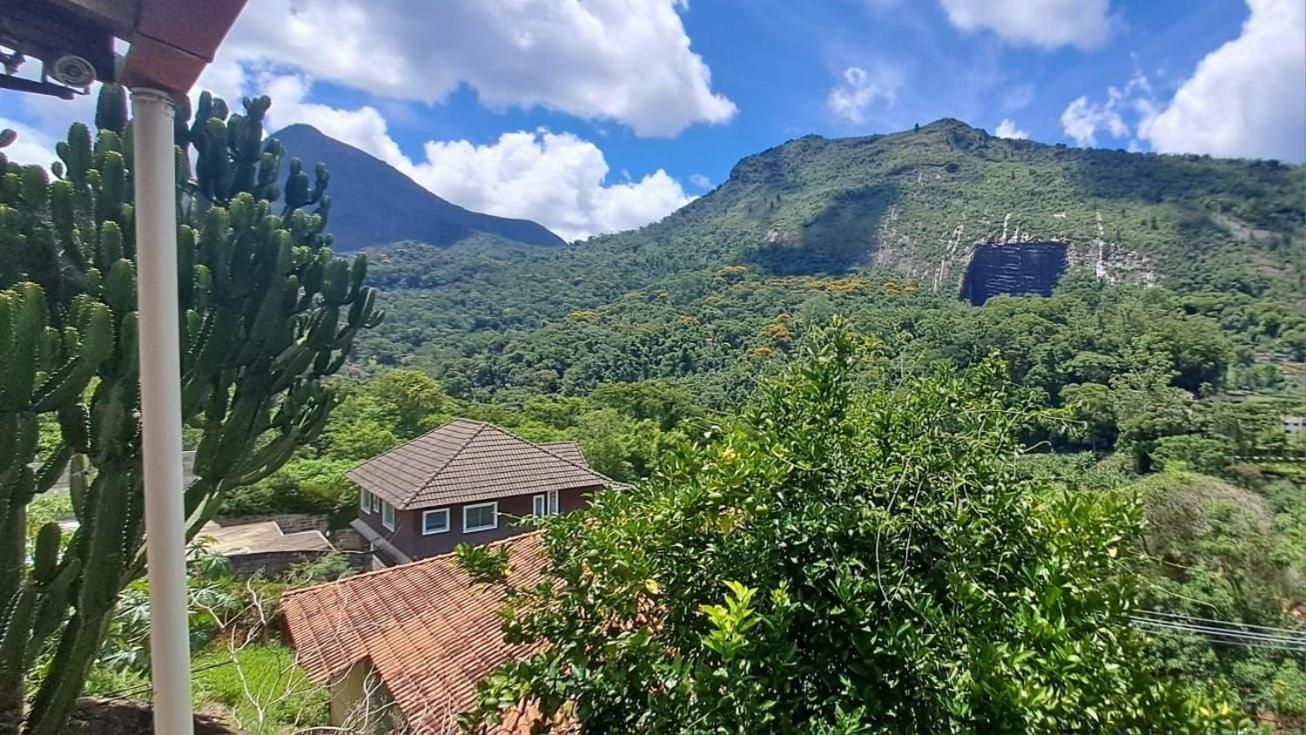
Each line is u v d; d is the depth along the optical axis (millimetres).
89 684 4258
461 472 16094
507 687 2328
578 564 2547
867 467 2674
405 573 9172
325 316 3850
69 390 2408
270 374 3549
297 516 18234
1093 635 2287
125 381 2646
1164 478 11188
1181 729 2051
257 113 3883
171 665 1918
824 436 2730
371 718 6266
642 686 2176
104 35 1810
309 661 7230
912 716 2090
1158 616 8766
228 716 4969
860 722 2111
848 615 2258
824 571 2402
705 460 2775
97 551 2748
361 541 17922
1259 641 8664
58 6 1642
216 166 3691
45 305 2352
